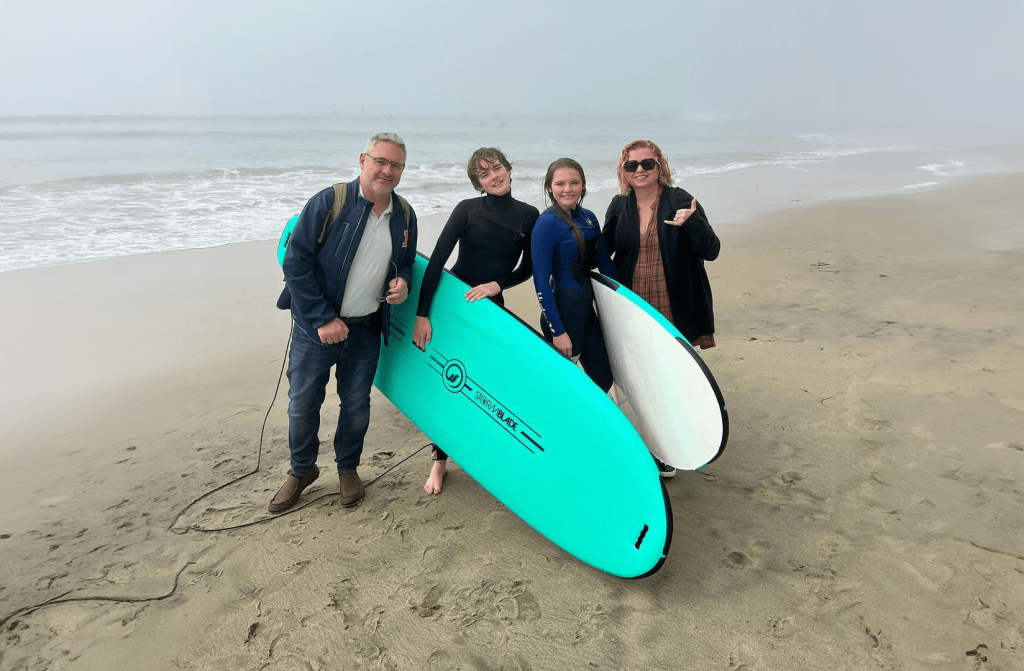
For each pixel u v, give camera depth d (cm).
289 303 279
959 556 245
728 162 2030
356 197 249
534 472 262
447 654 209
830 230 883
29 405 392
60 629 222
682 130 4803
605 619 223
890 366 418
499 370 273
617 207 289
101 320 534
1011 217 954
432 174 1541
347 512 289
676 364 244
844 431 345
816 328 499
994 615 215
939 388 382
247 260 726
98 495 304
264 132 3466
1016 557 243
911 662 199
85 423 374
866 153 2447
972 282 595
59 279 633
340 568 252
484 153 267
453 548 263
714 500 291
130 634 220
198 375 441
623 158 272
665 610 227
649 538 227
